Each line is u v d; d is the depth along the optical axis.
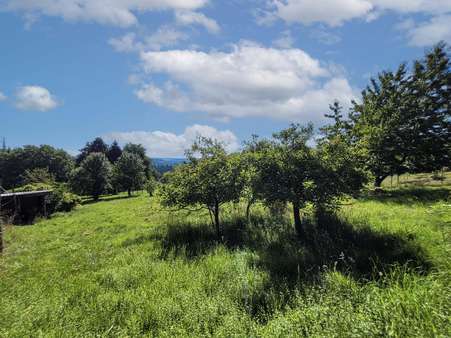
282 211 12.27
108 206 31.62
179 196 11.47
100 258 9.78
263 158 9.52
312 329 3.90
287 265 6.91
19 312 5.46
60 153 82.56
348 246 7.67
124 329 4.70
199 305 5.12
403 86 22.30
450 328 3.15
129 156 53.59
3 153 78.88
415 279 4.78
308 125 9.62
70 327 4.84
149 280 6.89
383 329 3.43
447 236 6.15
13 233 17.42
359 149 9.70
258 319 4.63
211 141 12.05
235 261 7.38
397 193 18.31
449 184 24.66
